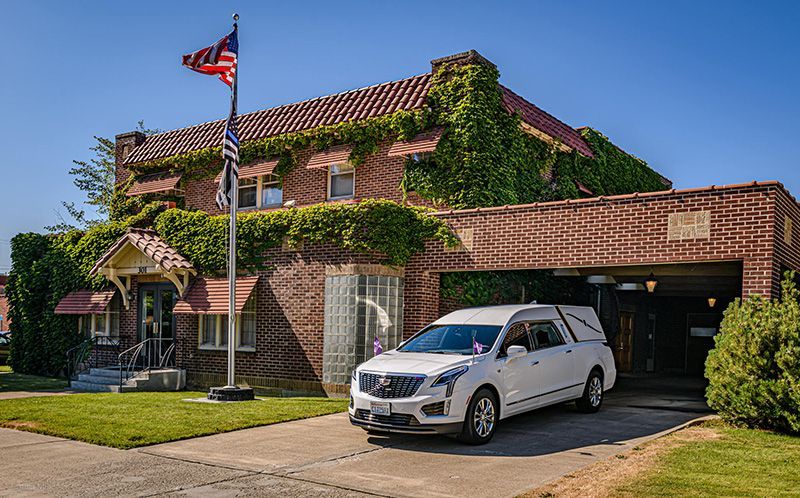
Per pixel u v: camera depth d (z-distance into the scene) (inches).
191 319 786.2
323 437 434.9
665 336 1070.4
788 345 423.8
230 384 609.3
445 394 395.2
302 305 694.5
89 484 322.7
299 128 826.2
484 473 340.8
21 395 670.5
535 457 375.9
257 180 864.9
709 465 340.5
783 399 419.2
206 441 423.5
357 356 645.3
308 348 685.9
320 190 810.2
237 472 345.7
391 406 398.9
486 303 669.9
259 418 494.9
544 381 469.7
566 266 583.5
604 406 573.3
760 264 494.9
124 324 861.8
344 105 818.8
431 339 467.2
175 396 644.1
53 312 930.1
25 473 343.9
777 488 296.8
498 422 441.1
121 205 1000.9
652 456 364.2
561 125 885.2
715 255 514.3
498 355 437.4
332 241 673.0
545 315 502.3
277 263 718.5
